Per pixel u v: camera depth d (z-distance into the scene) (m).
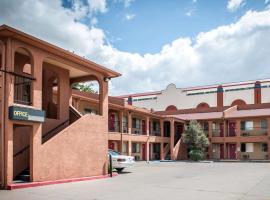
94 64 17.94
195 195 11.84
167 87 57.97
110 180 16.55
